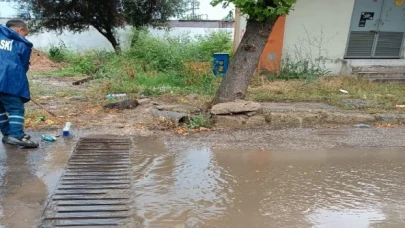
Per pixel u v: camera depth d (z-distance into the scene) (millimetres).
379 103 7234
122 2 15375
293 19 9805
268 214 3246
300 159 4539
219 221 3098
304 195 3633
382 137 5461
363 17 10266
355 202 3529
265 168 4238
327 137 5395
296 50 10008
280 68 9766
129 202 3326
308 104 7051
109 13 15336
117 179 3791
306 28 9930
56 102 6785
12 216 3006
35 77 10109
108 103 6445
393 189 3836
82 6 15000
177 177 3914
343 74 10227
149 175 3930
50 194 3402
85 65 11195
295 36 9938
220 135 5309
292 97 7535
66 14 15352
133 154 4488
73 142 4801
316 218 3213
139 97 7309
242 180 3910
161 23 16188
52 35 16797
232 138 5207
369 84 8984
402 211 3387
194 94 7668
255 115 5895
